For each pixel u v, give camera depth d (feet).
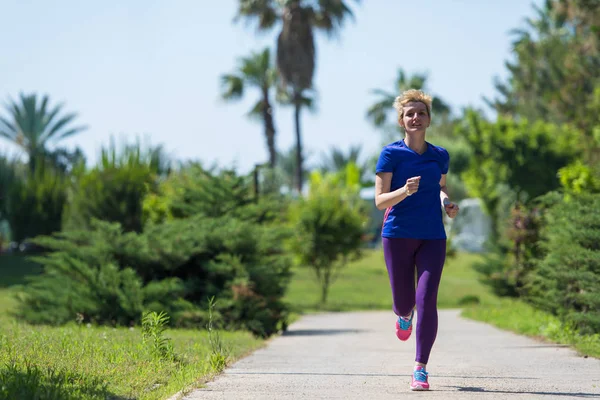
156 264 60.34
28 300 58.03
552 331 47.06
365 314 108.37
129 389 23.47
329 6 181.27
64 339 35.04
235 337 49.83
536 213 96.22
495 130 192.44
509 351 39.96
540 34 245.04
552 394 23.48
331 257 132.16
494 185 193.06
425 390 24.35
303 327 73.46
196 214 68.64
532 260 52.75
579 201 47.50
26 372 24.14
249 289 58.23
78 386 22.40
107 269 56.65
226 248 61.82
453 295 147.13
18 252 181.37
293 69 183.01
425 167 25.79
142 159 92.68
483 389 24.57
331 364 33.30
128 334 41.60
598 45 149.79
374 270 180.55
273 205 72.74
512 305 93.04
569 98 149.18
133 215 88.79
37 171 186.19
